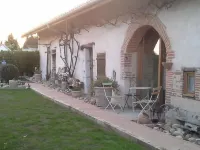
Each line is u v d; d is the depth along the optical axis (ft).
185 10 22.61
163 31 25.13
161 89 28.25
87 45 41.78
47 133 21.27
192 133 20.90
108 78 33.12
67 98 38.34
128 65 31.83
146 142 18.07
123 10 31.35
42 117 26.96
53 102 36.58
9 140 19.40
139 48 31.71
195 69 21.57
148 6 27.04
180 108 23.04
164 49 28.43
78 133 21.22
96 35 39.32
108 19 35.09
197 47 21.44
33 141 19.25
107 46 35.94
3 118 26.21
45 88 51.42
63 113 29.04
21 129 22.27
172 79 24.12
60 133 21.30
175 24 23.75
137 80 31.99
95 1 29.30
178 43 23.44
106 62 36.09
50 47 63.57
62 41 54.19
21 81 60.23
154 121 24.71
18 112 29.37
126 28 31.35
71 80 46.21
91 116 26.18
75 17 41.73
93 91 33.96
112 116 26.30
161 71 28.60
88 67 43.88
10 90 49.70
